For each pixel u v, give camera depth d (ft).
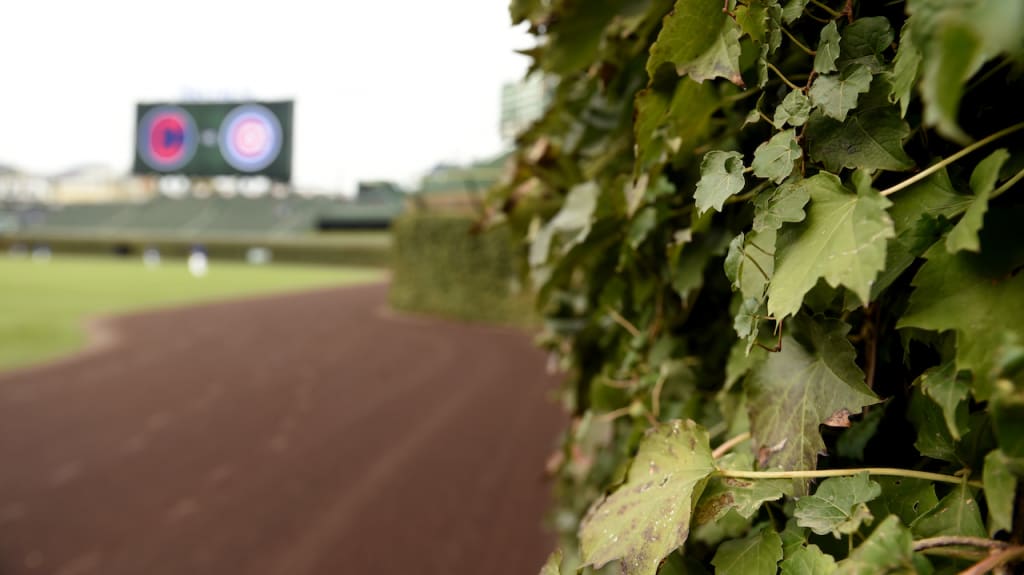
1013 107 1.94
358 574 13.12
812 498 2.02
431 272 61.67
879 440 2.36
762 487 2.20
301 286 101.91
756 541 2.24
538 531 14.93
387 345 44.45
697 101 2.90
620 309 5.06
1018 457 1.30
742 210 3.12
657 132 3.20
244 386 30.91
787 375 2.38
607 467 4.89
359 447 21.65
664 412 3.97
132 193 347.56
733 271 2.27
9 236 196.95
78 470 19.31
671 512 2.23
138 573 13.28
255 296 80.94
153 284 93.45
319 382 32.14
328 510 16.39
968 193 1.83
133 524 15.61
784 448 2.29
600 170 4.92
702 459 2.33
